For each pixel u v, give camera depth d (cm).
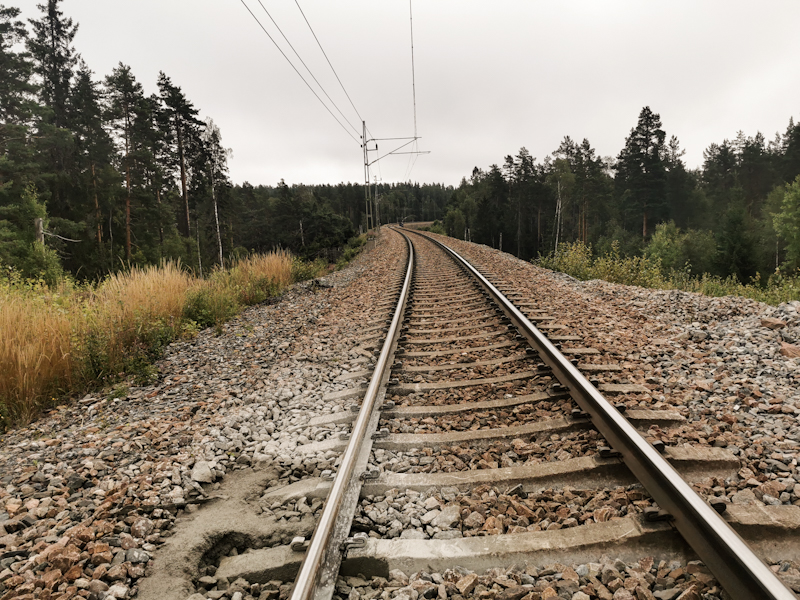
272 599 211
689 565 207
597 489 271
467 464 311
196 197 4797
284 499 287
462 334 635
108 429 414
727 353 480
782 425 323
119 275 896
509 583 206
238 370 575
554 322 657
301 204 7938
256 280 1170
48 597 216
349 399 442
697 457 283
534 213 8394
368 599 205
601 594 198
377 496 280
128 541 253
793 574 199
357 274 1691
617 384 410
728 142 9238
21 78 3288
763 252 4975
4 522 276
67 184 3772
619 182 7694
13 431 432
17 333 527
